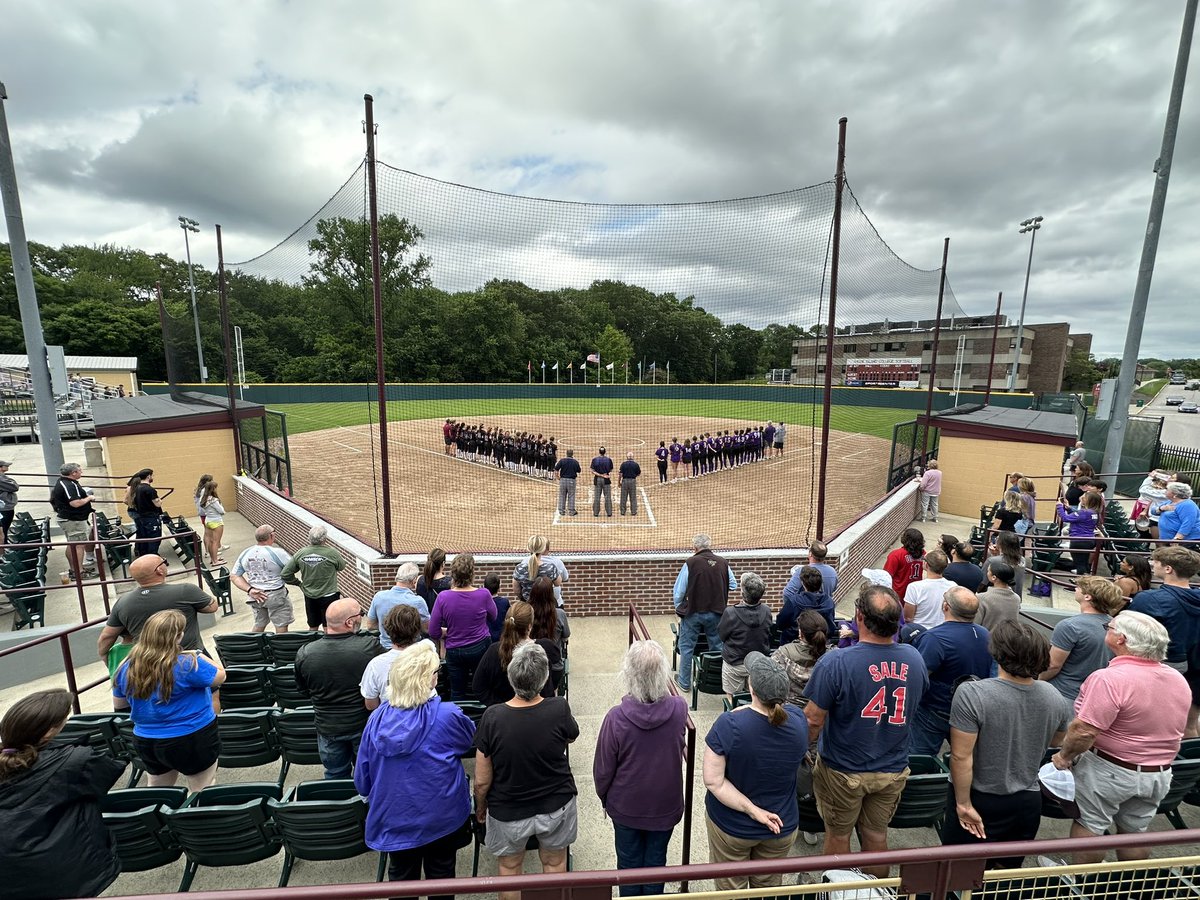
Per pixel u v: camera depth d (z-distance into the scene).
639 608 9.40
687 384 39.56
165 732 4.12
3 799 2.64
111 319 61.28
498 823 3.35
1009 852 2.34
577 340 38.34
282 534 12.69
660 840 3.42
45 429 12.40
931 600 5.77
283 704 5.95
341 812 3.60
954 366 62.75
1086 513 10.37
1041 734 3.28
